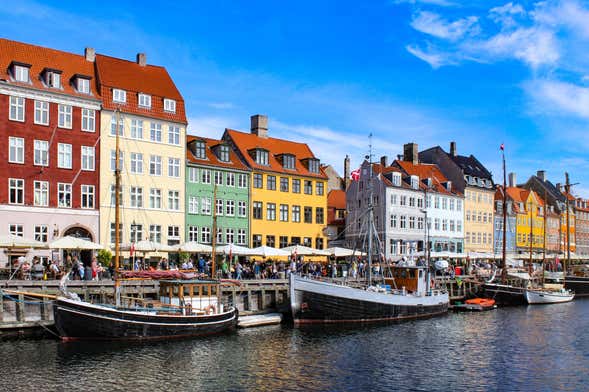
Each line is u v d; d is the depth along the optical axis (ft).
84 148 147.33
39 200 139.85
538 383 77.71
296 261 165.48
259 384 74.38
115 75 158.81
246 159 186.70
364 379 78.23
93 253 144.15
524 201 310.86
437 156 273.95
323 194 206.59
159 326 96.32
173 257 158.92
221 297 121.08
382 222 227.20
